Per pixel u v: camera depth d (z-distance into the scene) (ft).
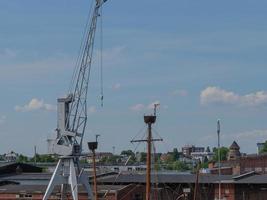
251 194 409.69
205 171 588.09
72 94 351.25
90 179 418.10
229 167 636.07
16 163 474.49
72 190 339.57
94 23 356.59
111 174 464.24
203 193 415.64
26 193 372.17
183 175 432.25
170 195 410.72
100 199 361.51
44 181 422.82
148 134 225.56
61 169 343.67
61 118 346.95
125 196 369.30
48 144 346.54
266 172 629.51
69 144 342.85
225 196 412.36
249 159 647.56
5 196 374.22
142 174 441.68
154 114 226.38
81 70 355.36
